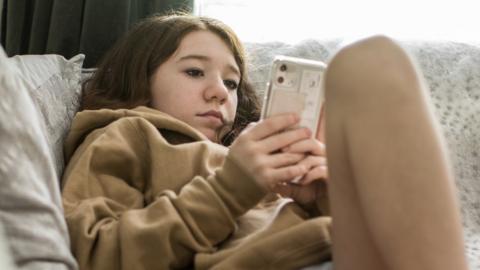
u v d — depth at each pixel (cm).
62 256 57
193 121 105
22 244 52
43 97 93
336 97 53
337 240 55
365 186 50
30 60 100
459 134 119
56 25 132
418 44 135
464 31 164
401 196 49
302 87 70
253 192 70
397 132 50
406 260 48
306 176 68
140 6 140
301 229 64
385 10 165
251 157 68
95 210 74
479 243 99
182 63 108
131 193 83
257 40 161
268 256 63
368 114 51
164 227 67
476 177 117
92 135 93
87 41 132
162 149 87
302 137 69
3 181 52
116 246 68
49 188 61
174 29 111
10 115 56
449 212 48
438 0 164
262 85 131
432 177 49
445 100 124
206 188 71
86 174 81
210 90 105
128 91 113
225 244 73
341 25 166
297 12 167
